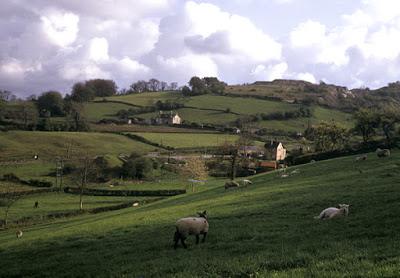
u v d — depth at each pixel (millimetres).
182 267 19344
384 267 14672
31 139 168875
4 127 179875
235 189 64750
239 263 18297
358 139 174125
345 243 19766
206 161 143250
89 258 25922
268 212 33844
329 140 148125
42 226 68125
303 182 53781
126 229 35875
